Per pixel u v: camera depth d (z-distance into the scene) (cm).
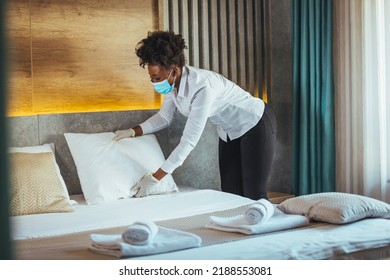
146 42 298
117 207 314
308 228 246
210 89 304
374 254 222
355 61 412
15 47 347
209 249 212
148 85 400
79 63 372
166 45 294
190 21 416
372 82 405
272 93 455
